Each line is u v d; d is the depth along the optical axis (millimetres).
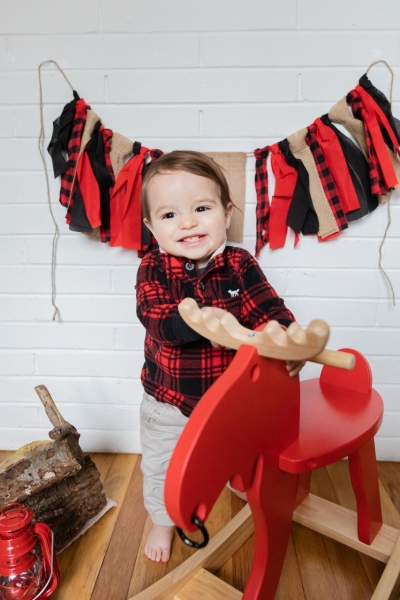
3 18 1170
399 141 1173
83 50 1182
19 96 1220
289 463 739
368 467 969
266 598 780
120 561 1063
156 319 898
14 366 1424
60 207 1296
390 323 1338
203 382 1023
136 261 1322
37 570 924
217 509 1219
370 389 982
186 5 1146
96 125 1206
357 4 1130
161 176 976
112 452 1475
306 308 1337
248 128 1216
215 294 1030
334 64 1167
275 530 767
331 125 1184
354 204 1200
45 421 1462
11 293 1368
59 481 1079
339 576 1015
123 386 1420
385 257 1289
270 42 1160
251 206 1262
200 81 1190
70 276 1346
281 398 732
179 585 940
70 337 1394
